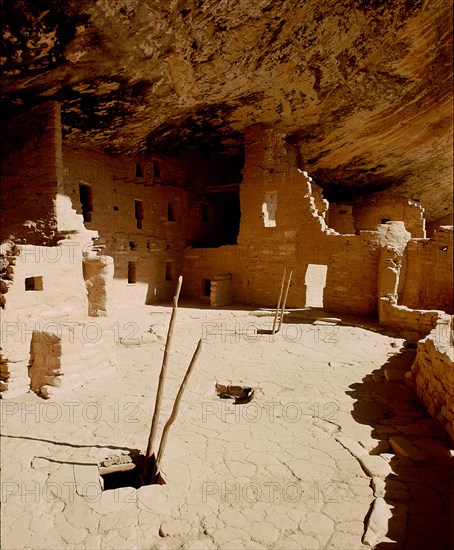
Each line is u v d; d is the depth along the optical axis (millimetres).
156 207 15914
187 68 8898
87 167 13016
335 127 13961
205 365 8055
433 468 4293
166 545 3367
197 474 4285
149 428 5383
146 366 7973
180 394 4359
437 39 10328
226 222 19922
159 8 6734
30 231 10242
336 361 8289
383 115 13250
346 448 4785
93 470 4395
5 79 8047
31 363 6664
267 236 14844
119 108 10180
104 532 3520
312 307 14281
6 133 10484
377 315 12586
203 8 7078
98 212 13516
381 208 19344
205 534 3465
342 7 8375
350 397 6391
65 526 3594
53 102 9555
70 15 6355
